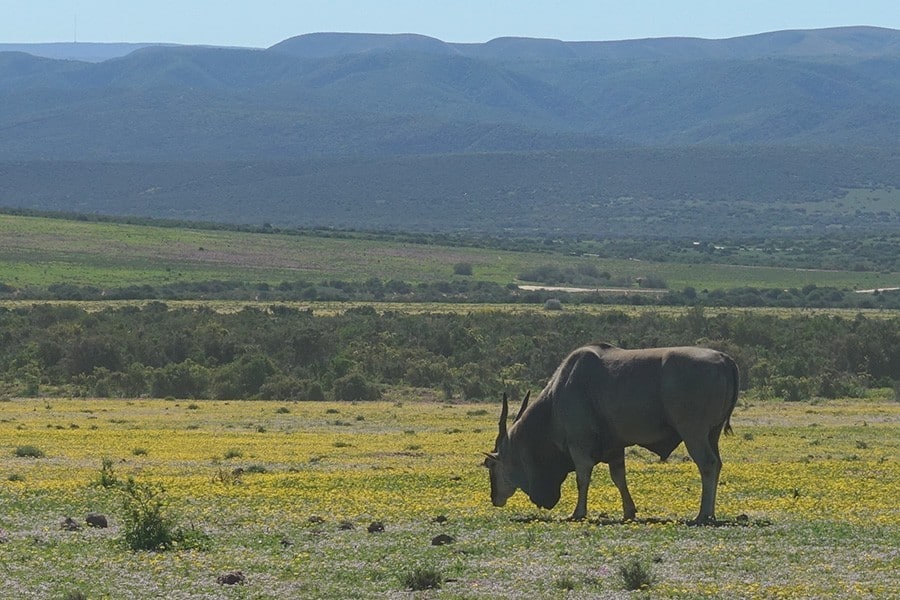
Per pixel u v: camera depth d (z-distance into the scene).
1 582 57.59
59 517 77.75
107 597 54.78
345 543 67.12
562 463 79.81
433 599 53.88
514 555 62.78
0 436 145.38
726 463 113.88
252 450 130.00
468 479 99.25
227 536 69.75
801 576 56.22
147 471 107.69
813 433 154.38
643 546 64.12
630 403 74.38
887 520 72.69
